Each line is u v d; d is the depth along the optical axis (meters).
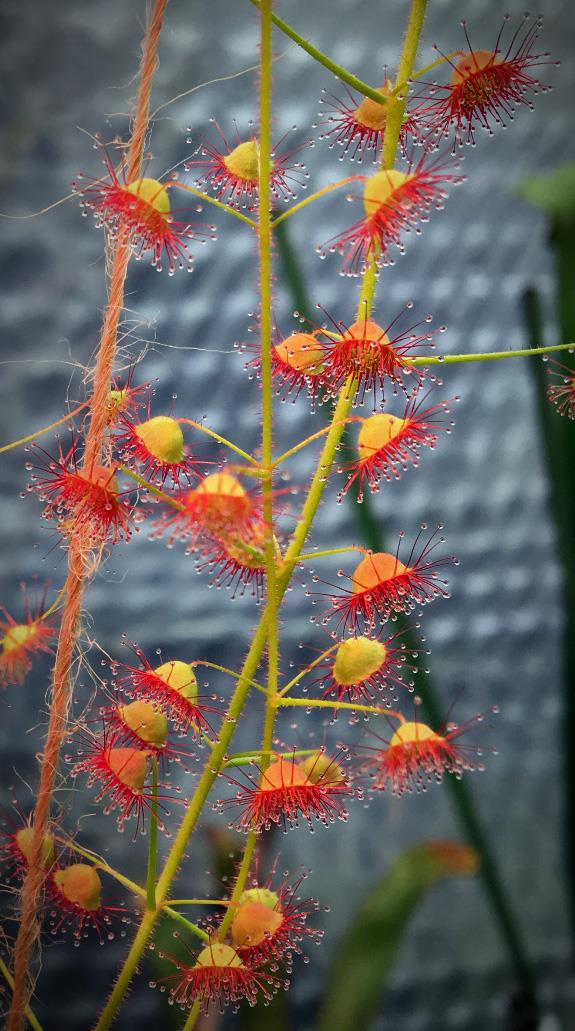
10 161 0.34
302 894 0.39
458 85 0.21
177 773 0.36
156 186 0.20
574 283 0.25
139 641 0.40
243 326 0.39
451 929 0.41
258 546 0.20
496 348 0.44
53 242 0.36
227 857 0.23
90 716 0.22
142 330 0.38
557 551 0.27
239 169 0.21
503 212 0.42
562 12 0.39
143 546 0.40
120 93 0.35
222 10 0.35
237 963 0.20
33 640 0.22
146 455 0.21
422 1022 0.40
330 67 0.20
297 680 0.20
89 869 0.21
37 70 0.34
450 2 0.38
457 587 0.45
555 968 0.41
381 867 0.41
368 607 0.21
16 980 0.21
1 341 0.36
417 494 0.45
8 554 0.37
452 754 0.20
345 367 0.20
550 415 0.27
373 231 0.20
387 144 0.20
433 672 0.44
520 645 0.46
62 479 0.20
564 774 0.28
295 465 0.41
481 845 0.27
